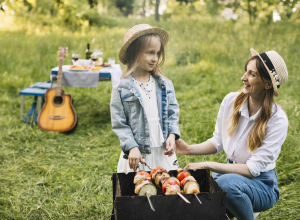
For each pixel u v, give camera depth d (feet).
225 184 6.34
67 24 51.16
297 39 29.81
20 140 14.74
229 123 7.22
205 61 27.96
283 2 40.78
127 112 7.02
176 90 22.80
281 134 6.53
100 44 34.14
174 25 44.50
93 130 16.53
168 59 29.22
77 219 8.75
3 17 50.42
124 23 56.49
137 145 6.67
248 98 6.89
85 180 10.93
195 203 5.28
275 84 6.24
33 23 49.98
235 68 24.49
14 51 31.22
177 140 7.51
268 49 27.07
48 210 9.16
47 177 11.29
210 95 20.15
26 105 19.84
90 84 16.76
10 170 11.83
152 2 98.22
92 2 60.39
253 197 6.41
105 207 9.20
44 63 28.35
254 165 6.44
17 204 9.39
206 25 42.22
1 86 23.75
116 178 6.25
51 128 15.99
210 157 11.86
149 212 5.26
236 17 44.65
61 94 16.84
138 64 6.86
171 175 6.46
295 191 9.43
